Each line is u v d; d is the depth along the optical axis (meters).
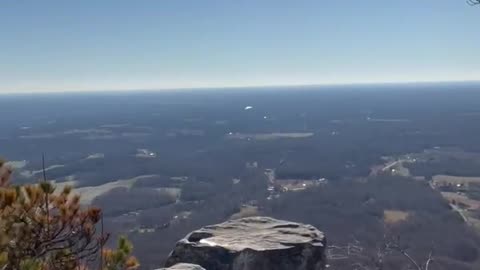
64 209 4.12
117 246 4.43
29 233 3.96
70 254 4.08
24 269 3.73
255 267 6.13
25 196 4.06
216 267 6.11
